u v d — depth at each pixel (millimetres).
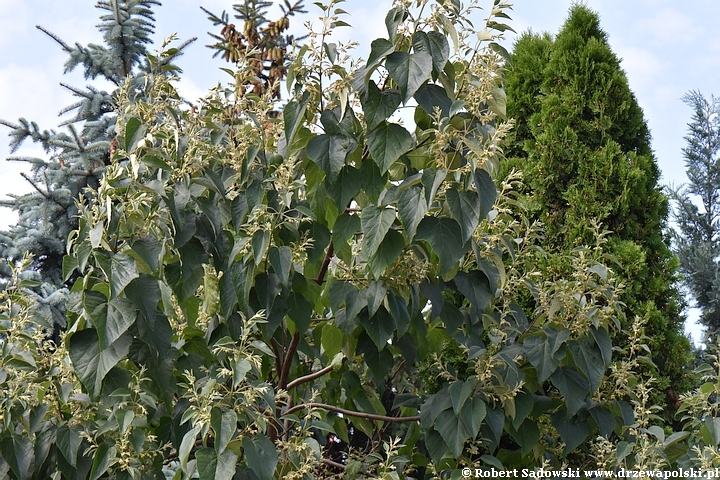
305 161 3438
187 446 2482
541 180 5531
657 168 5883
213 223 3164
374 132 3139
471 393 3336
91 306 2793
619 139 5844
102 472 2729
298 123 3203
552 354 3367
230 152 3604
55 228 8570
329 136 3238
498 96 3105
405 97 2953
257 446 2607
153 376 3006
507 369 3475
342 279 3578
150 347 3031
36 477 3061
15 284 3133
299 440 3066
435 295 3414
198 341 3520
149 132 3146
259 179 3438
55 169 8508
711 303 11438
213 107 3488
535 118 5828
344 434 4336
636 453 3404
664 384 5137
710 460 3109
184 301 3236
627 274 5250
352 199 3369
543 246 5387
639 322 3758
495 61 3135
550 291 3791
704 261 11523
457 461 3504
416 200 3020
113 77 9305
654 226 5594
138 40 9172
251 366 2652
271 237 3158
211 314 3447
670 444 3355
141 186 2902
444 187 2990
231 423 2504
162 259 3104
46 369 3166
